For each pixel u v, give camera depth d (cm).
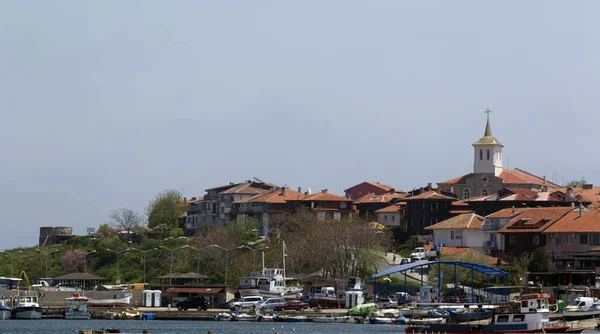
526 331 15850
